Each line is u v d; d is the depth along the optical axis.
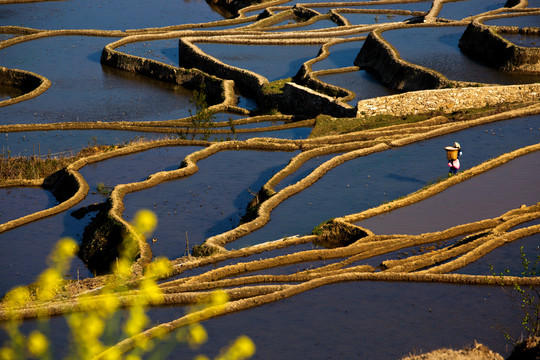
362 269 42.44
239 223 54.97
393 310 36.72
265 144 72.00
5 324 37.34
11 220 59.72
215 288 41.47
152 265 45.38
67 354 33.94
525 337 33.25
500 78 89.75
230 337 34.66
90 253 52.53
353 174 59.84
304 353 32.97
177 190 62.38
